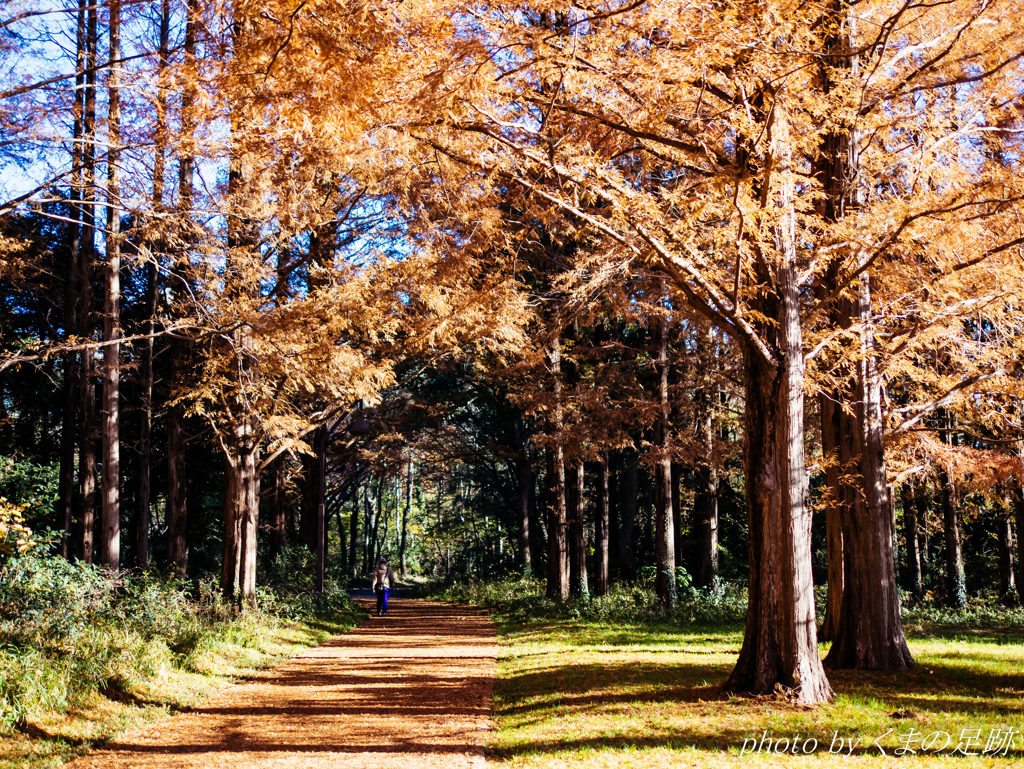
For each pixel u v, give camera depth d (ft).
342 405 51.96
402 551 202.90
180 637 39.68
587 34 22.35
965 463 39.93
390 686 34.91
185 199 39.96
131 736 24.93
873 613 35.53
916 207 28.14
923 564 96.02
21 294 65.00
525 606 79.05
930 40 30.78
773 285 28.45
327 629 63.52
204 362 48.70
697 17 21.42
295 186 41.63
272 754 22.47
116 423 50.06
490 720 27.53
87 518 59.77
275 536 95.20
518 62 23.73
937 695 28.66
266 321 43.88
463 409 123.95
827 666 36.09
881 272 36.06
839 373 36.73
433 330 43.16
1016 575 90.12
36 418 78.13
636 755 20.66
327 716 28.25
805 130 28.99
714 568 77.71
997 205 28.66
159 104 30.07
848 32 31.68
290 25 19.08
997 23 30.01
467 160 26.68
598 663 39.01
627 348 66.85
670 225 26.30
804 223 33.65
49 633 31.91
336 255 47.96
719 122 26.89
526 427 111.75
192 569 94.73
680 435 67.62
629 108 25.34
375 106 22.57
